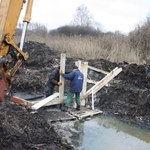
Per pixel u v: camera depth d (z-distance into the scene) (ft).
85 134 18.63
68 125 20.08
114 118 22.72
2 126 14.08
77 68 22.77
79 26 119.24
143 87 28.78
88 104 25.98
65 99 23.62
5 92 10.26
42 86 31.27
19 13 10.57
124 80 31.94
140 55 44.42
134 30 49.67
